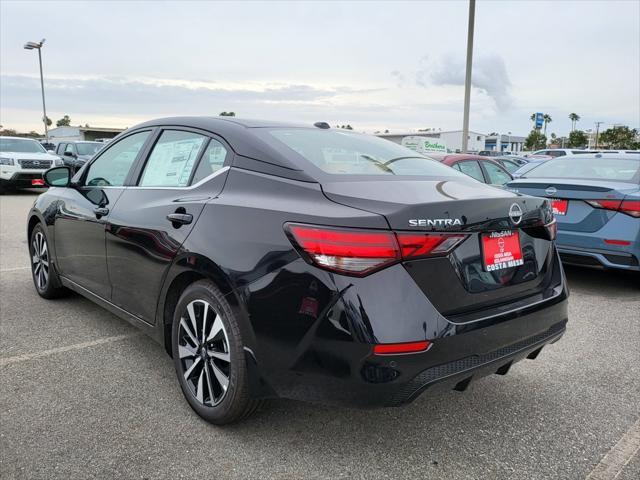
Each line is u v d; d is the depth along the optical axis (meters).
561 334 2.84
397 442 2.62
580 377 3.43
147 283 3.05
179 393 3.04
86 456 2.41
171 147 3.26
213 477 2.30
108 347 3.70
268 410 2.88
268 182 2.54
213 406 2.65
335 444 2.58
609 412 2.96
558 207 5.52
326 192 2.35
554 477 2.36
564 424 2.82
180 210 2.82
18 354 3.55
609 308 5.04
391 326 2.09
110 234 3.41
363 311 2.09
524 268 2.64
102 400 2.94
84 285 3.94
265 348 2.32
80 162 17.88
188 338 2.82
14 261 6.41
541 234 2.80
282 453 2.49
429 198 2.32
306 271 2.19
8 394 2.98
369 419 2.82
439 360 2.17
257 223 2.40
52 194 4.48
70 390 3.05
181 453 2.46
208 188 2.80
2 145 15.80
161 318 2.99
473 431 2.73
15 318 4.27
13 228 9.05
